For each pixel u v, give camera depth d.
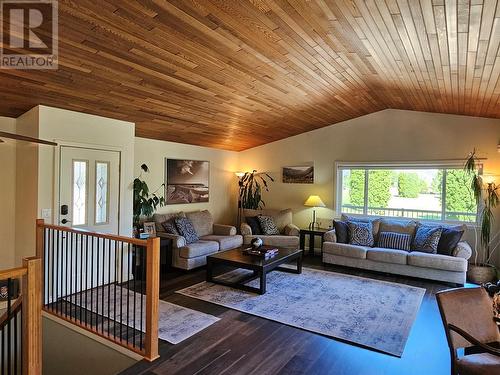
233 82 4.17
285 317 3.66
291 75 4.15
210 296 4.27
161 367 2.67
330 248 5.84
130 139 4.90
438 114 5.94
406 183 6.33
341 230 5.98
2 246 4.14
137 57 3.23
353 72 4.11
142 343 3.02
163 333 3.25
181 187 6.68
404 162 6.23
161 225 5.80
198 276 5.14
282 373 2.61
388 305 4.07
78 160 4.25
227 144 7.30
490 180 5.46
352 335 3.27
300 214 7.33
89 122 4.36
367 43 3.21
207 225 6.59
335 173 6.92
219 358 2.82
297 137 7.34
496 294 2.40
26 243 4.05
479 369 1.97
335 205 6.92
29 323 2.29
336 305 4.04
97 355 3.20
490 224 5.46
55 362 3.62
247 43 3.25
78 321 3.46
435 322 3.61
